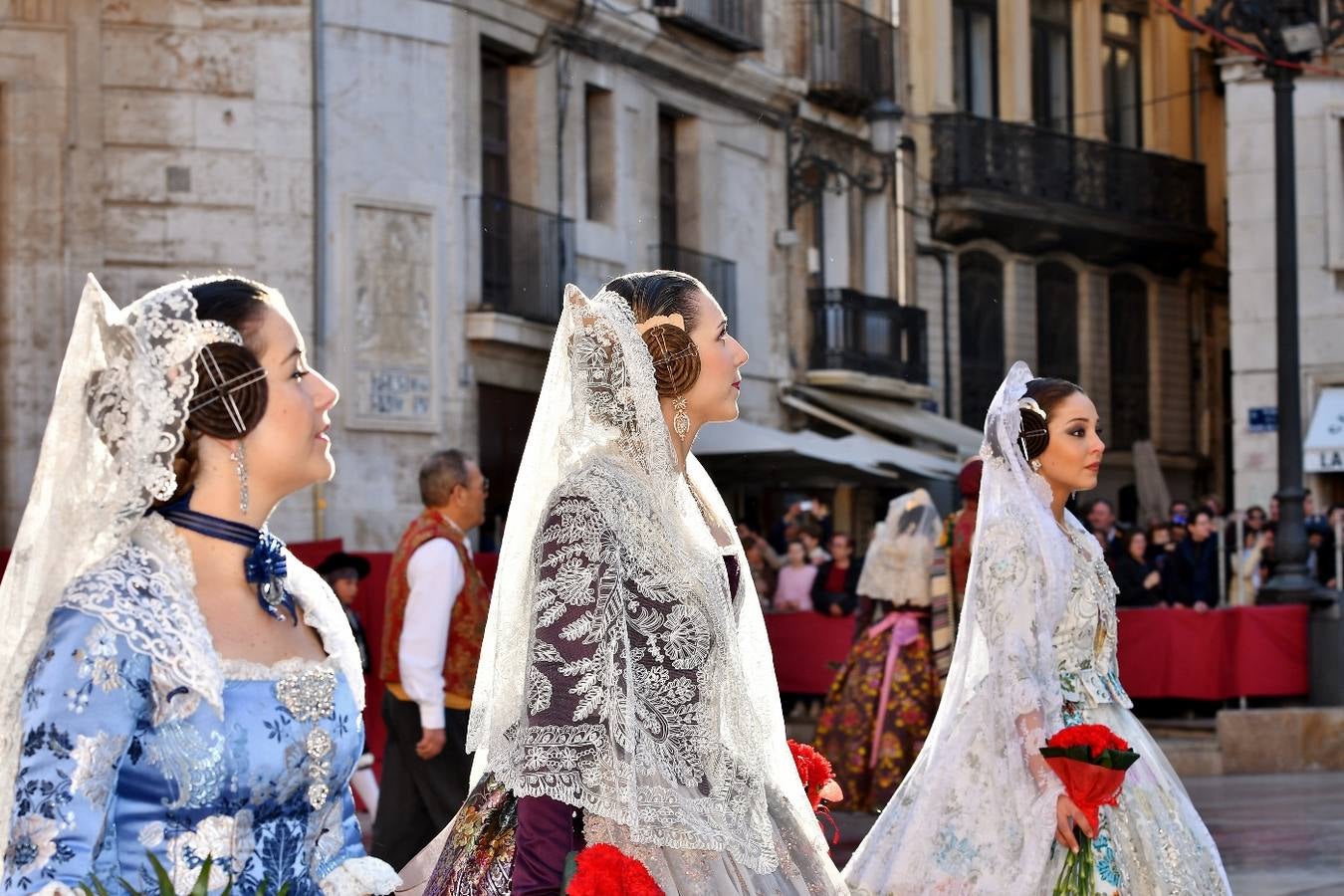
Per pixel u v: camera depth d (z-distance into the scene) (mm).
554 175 19828
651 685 3350
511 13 18984
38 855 2621
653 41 21312
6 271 16109
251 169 16734
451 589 7629
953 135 28328
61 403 2918
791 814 3732
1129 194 31109
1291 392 14094
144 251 16469
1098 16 31125
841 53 24969
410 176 17641
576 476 3420
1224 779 12500
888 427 25031
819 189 24891
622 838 3357
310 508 16625
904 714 10414
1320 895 7766
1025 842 5336
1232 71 23547
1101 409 32125
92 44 16328
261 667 2918
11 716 2762
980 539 5594
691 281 3717
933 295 28422
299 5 16859
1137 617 13617
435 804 7641
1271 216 23469
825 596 14078
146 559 2857
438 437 17750
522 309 18922
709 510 3852
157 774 2793
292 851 2934
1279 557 13875
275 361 2988
